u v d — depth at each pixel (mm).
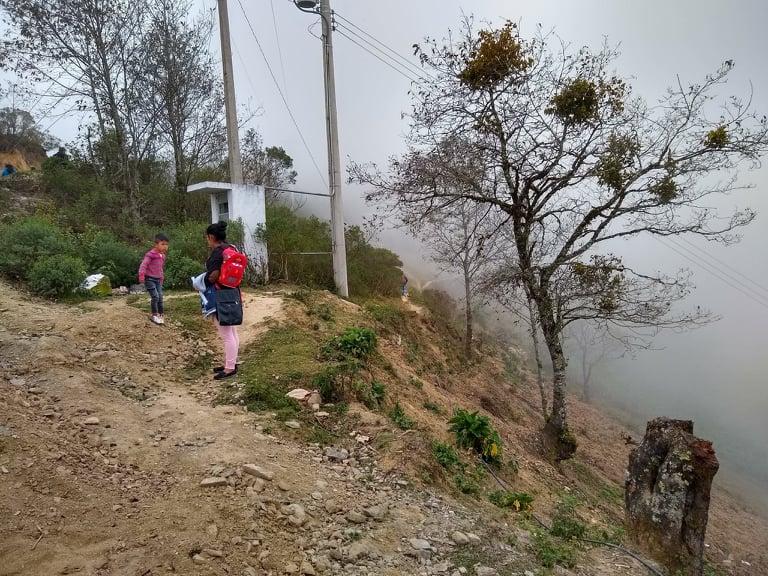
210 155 21109
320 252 15203
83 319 7762
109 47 17594
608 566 5059
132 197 17797
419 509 5062
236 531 3842
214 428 5438
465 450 7629
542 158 11297
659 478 5574
